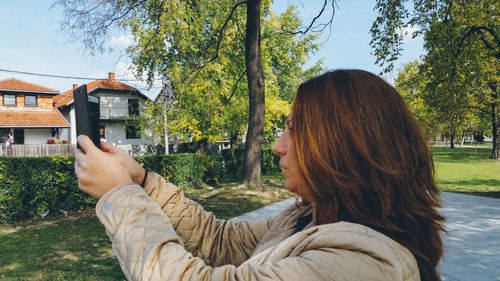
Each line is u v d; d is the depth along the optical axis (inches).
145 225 21.7
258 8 391.5
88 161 23.6
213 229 39.2
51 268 160.9
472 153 1349.7
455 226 256.2
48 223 259.8
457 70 431.8
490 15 396.5
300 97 24.5
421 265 22.4
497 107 876.0
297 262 19.4
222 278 19.9
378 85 23.9
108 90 1272.1
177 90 463.2
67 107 1290.6
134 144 1314.0
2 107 1125.1
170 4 363.9
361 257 19.1
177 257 20.7
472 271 161.8
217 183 538.9
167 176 428.8
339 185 21.9
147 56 407.2
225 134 917.2
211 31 508.7
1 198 251.8
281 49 876.0
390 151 22.1
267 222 38.6
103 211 22.4
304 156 23.1
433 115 459.8
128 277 20.5
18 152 981.2
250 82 408.5
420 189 23.4
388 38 404.8
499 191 471.2
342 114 22.4
